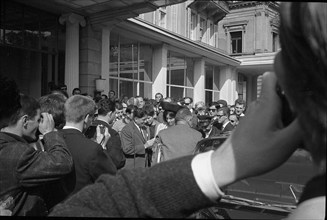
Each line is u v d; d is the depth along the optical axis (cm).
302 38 46
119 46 1184
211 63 1848
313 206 54
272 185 178
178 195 58
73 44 917
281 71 50
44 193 218
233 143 57
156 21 1424
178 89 1566
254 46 2428
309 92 47
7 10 808
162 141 392
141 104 718
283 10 48
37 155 192
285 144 53
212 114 841
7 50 855
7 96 191
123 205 61
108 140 380
